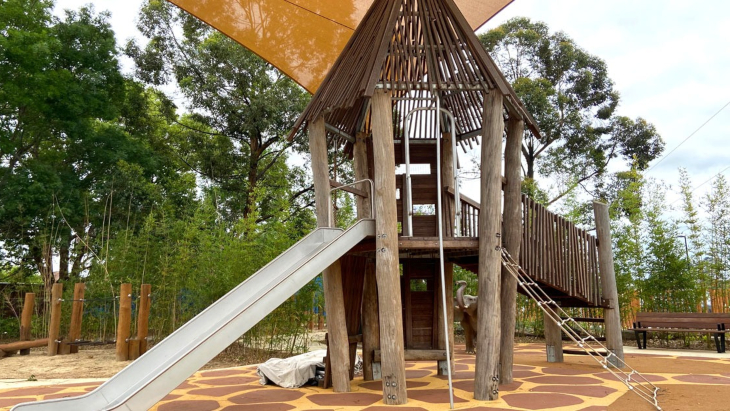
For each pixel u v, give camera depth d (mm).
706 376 6617
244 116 19531
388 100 5312
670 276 10758
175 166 20250
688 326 9727
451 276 7035
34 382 7293
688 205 11070
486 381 5242
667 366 7617
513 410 4754
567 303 8234
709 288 11102
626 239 11391
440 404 5086
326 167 6176
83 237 16297
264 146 20234
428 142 6992
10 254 15586
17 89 14312
